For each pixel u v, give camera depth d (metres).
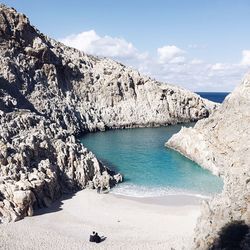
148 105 158.38
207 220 35.66
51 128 77.69
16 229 46.31
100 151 97.62
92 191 63.06
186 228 47.03
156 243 42.69
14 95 109.62
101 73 158.62
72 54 162.00
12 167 56.53
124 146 105.31
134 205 56.31
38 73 131.00
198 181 69.62
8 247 41.28
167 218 50.94
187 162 84.94
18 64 123.75
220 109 84.88
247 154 47.28
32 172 58.47
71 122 127.50
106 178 66.06
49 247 41.69
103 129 140.38
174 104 161.88
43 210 53.31
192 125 156.75
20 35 130.88
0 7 130.62
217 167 75.88
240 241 29.97
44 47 134.25
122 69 162.38
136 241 43.53
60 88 139.62
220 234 31.70
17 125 71.19
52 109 122.25
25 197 50.62
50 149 67.00
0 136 62.53
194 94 170.12
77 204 56.41
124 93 157.00
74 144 72.62
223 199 37.28
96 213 52.88
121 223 49.34
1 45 123.12
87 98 150.00
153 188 65.19
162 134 131.00
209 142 81.69
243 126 73.19
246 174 39.47
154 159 87.94
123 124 149.00
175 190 64.06
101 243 43.03
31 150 62.84
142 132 136.75
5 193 51.09
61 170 64.94
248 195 34.53
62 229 47.03
